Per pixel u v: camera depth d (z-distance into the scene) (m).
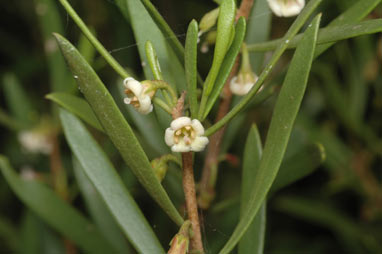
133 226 0.16
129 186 0.23
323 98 0.26
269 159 0.15
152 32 0.18
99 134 0.26
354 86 0.24
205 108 0.16
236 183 0.28
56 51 0.23
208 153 0.20
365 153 0.25
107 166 0.16
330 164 0.25
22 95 0.26
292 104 0.15
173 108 0.16
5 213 0.30
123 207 0.16
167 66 0.18
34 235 0.23
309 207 0.25
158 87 0.16
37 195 0.20
